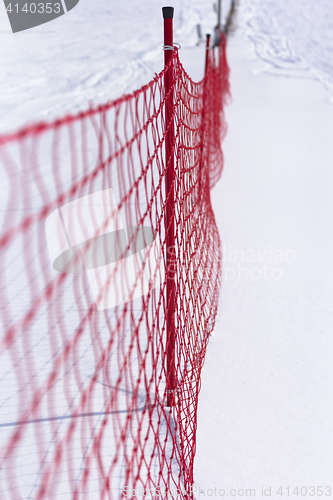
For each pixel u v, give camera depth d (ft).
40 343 9.85
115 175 19.47
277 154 24.04
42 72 52.31
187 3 94.17
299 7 89.15
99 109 4.58
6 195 17.40
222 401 8.41
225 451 7.39
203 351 9.62
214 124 20.67
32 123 3.36
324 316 10.99
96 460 7.06
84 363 9.21
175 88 7.84
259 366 9.32
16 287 12.04
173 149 7.63
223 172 21.48
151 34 73.05
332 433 7.75
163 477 6.76
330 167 22.27
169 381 7.92
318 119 30.78
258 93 38.04
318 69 48.96
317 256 13.94
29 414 7.93
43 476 6.82
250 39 66.28
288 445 7.52
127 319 10.46
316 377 9.01
